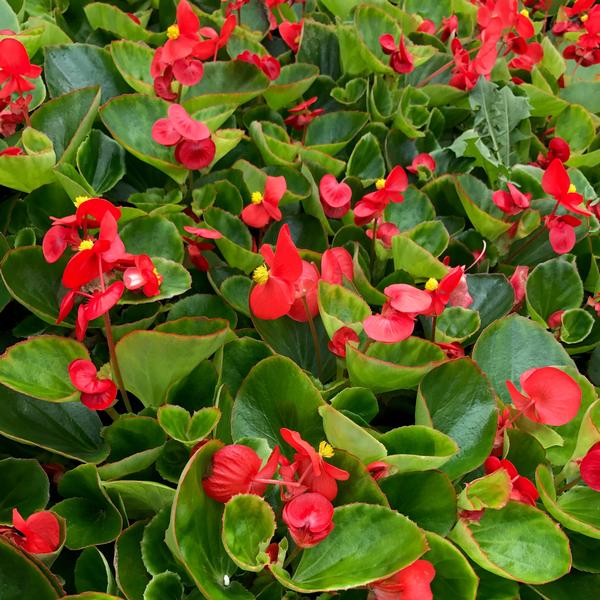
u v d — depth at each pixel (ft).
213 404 1.44
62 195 1.64
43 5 2.07
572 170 1.95
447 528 1.33
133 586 1.27
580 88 2.26
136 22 2.02
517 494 1.34
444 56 2.14
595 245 1.86
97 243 1.24
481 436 1.40
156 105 1.75
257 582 1.30
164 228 1.56
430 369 1.42
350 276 1.58
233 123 1.88
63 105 1.70
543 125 2.23
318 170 1.80
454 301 1.60
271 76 1.91
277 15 2.22
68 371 1.36
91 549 1.29
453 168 1.99
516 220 1.81
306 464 1.25
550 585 1.36
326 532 1.20
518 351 1.54
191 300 1.54
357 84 2.03
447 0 2.42
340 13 2.26
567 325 1.66
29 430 1.37
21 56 1.52
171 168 1.66
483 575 1.34
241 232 1.66
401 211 1.81
